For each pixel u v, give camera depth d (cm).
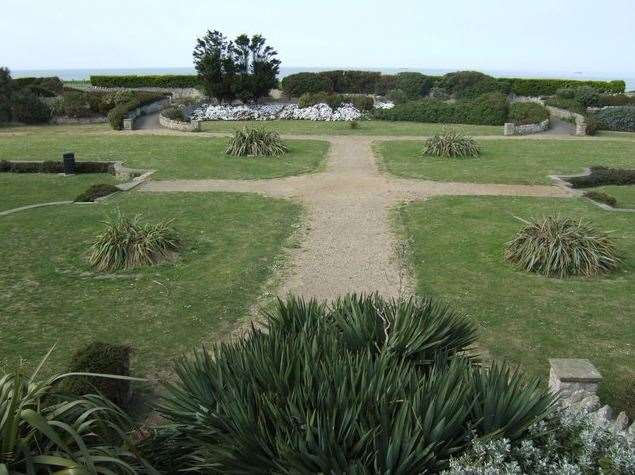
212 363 433
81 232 1145
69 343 702
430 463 337
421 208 1330
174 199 1420
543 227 983
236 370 413
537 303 813
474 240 1096
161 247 993
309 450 334
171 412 405
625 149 2206
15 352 677
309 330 484
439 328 510
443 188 1541
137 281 901
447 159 1972
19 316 776
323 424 345
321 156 2020
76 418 353
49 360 660
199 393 408
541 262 935
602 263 927
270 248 1053
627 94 3906
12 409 294
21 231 1152
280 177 1680
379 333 491
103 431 370
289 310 532
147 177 1670
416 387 380
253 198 1430
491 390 379
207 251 1037
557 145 2306
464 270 942
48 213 1287
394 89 4075
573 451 363
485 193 1482
